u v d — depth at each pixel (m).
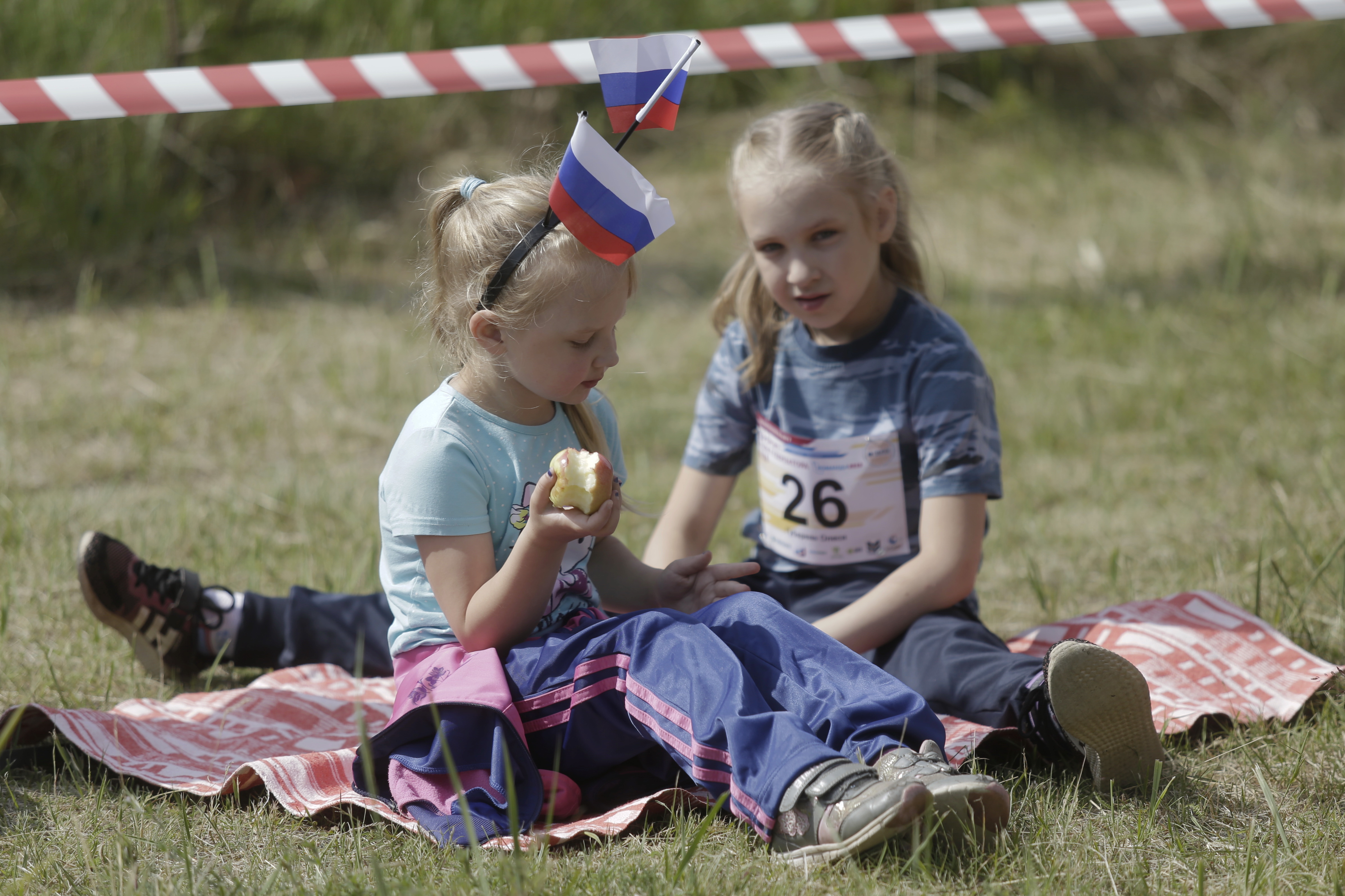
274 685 7.93
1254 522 10.44
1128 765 6.07
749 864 5.34
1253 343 16.05
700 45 6.22
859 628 7.24
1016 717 6.50
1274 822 5.61
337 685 7.99
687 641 5.77
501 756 5.69
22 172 18.14
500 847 5.47
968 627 7.16
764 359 8.15
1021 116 26.19
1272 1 12.53
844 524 7.80
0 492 11.48
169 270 18.53
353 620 8.26
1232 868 5.40
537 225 6.15
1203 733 6.76
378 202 21.69
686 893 5.03
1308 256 19.69
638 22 23.97
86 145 18.34
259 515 11.26
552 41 22.88
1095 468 12.09
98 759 6.35
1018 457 12.98
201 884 5.27
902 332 7.82
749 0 25.00
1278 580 8.98
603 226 5.83
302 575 9.75
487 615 6.03
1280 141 25.86
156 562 9.98
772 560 8.14
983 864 5.21
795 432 7.99
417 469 6.24
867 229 7.61
